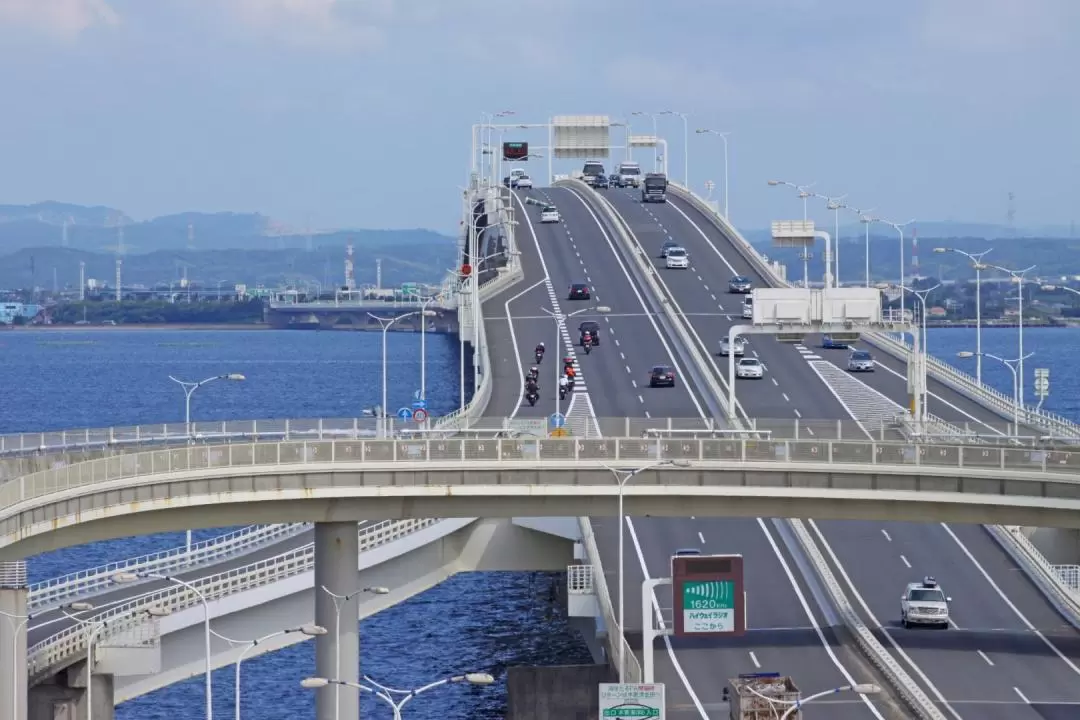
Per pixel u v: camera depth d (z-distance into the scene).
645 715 167.25
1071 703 182.38
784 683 170.75
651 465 194.88
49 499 172.62
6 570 181.88
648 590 175.50
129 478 188.12
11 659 181.38
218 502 198.50
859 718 178.62
